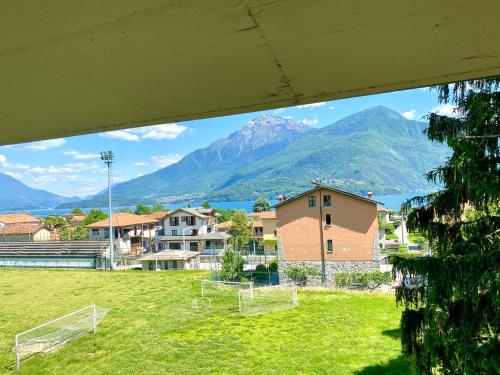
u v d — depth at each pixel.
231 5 0.81
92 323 11.30
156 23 0.87
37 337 10.19
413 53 0.97
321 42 0.92
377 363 7.54
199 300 13.81
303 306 12.42
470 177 3.61
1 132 1.53
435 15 0.82
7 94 1.19
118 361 8.29
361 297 13.65
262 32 0.89
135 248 35.84
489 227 3.99
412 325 4.50
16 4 0.81
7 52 0.97
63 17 0.85
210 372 7.55
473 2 0.78
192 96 1.24
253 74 1.09
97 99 1.25
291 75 1.09
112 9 0.82
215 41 0.93
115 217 36.31
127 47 0.96
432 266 4.00
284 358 8.08
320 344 8.81
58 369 8.01
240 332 9.92
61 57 1.00
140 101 1.27
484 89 3.85
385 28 0.87
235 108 1.34
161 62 1.02
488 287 3.56
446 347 3.71
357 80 1.12
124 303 14.17
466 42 0.92
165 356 8.45
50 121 1.43
